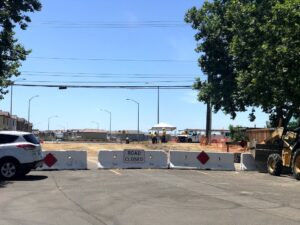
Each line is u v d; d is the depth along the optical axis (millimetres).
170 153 25281
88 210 11680
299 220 10508
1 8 23125
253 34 27609
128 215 11016
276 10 22828
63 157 23703
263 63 23797
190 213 11305
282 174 23047
